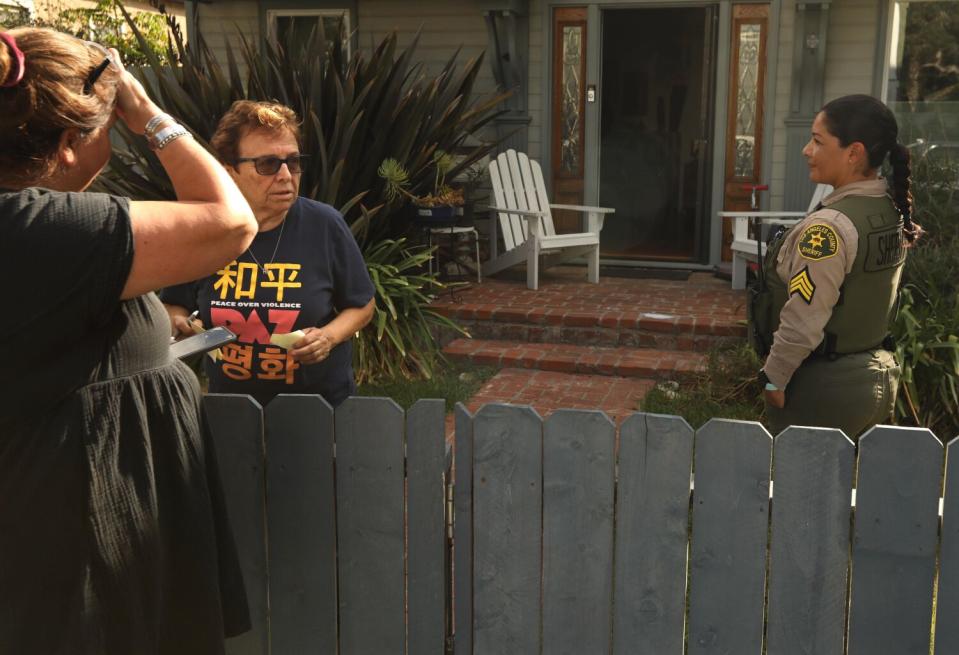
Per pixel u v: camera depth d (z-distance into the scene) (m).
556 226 8.74
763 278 3.17
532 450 2.34
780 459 2.20
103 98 1.64
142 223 1.56
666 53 8.42
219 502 1.99
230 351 2.79
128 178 6.13
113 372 1.71
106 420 1.69
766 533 2.24
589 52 8.31
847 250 2.80
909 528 2.16
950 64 7.64
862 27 7.68
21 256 1.48
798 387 2.99
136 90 1.71
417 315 6.28
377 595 2.49
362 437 2.41
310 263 2.78
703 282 7.96
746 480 2.23
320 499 2.45
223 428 2.44
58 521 1.66
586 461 2.31
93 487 1.68
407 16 8.53
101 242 1.52
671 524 2.29
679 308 6.91
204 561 1.87
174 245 1.59
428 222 7.13
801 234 2.88
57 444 1.65
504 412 2.34
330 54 6.54
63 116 1.56
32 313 1.52
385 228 6.64
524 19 8.35
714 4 7.98
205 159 1.69
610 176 8.78
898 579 2.19
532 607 2.42
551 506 2.35
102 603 1.71
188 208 1.62
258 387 2.80
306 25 8.78
